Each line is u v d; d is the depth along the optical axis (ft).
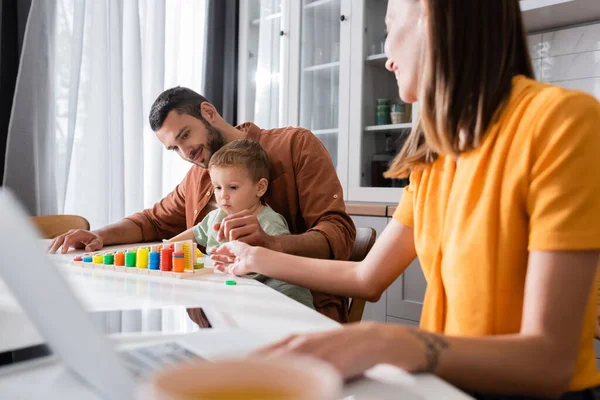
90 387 1.07
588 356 1.79
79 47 6.01
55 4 5.95
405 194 2.60
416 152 2.36
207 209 5.20
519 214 1.77
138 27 6.72
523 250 1.79
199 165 5.23
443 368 1.34
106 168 6.31
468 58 1.92
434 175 2.24
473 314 1.85
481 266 1.83
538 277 1.58
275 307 2.06
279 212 4.91
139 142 6.77
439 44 1.94
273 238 3.59
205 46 8.08
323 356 1.22
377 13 7.10
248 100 8.45
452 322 1.94
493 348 1.42
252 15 8.52
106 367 0.90
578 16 5.91
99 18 6.28
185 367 0.63
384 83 7.06
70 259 3.43
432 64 1.97
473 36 1.91
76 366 1.03
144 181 7.12
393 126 6.88
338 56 7.43
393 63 2.36
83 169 6.25
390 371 1.32
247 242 3.40
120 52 6.42
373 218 6.32
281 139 5.02
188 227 5.33
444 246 2.02
